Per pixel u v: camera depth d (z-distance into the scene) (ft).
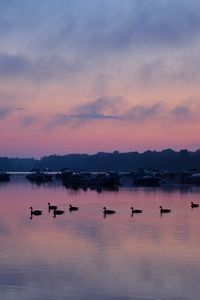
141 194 412.36
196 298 99.25
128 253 139.54
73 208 276.00
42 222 215.31
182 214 252.01
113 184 546.67
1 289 103.91
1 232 181.78
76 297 98.89
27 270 118.73
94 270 119.24
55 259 131.13
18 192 455.63
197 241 160.25
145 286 106.42
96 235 173.88
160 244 154.30
